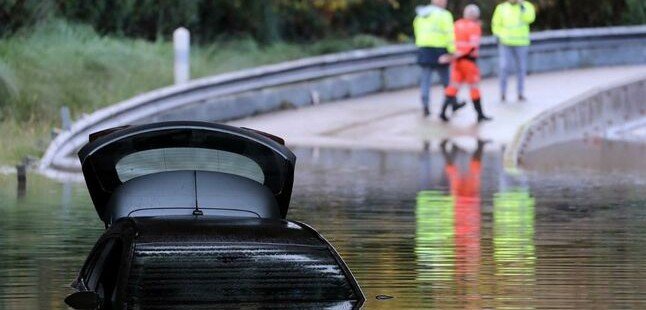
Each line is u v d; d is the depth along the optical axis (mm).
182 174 17625
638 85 60688
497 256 23125
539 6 77875
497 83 65000
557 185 37312
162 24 62344
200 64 57469
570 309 17828
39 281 20156
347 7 71688
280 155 17938
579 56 72062
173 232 14898
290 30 69500
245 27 65938
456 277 20641
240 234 14938
